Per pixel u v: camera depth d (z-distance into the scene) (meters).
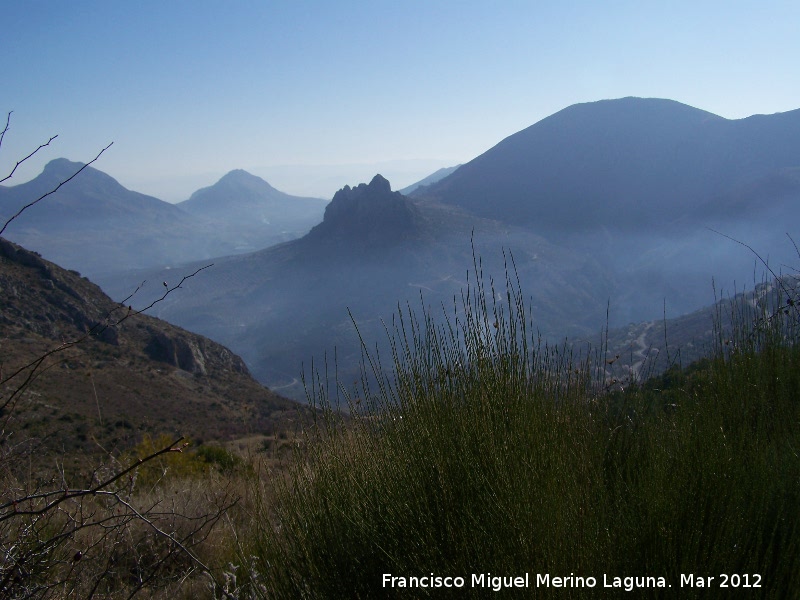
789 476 2.79
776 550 2.46
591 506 2.45
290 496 2.98
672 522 2.39
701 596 2.21
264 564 2.99
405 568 2.33
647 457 3.00
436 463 2.46
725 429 3.32
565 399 3.10
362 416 3.09
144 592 3.40
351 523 2.64
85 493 2.30
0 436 3.00
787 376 3.92
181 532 4.34
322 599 2.51
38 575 2.76
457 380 2.86
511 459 2.40
